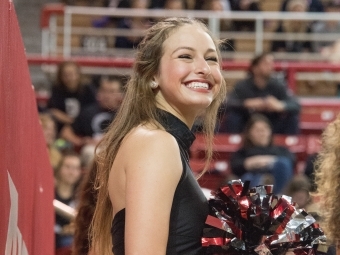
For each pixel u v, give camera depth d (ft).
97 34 40.06
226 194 8.64
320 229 8.84
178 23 8.49
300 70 34.73
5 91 6.52
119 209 7.90
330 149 10.75
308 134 33.96
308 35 39.91
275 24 41.24
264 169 26.86
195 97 8.13
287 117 31.22
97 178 8.77
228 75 39.37
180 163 7.76
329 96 40.78
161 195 7.46
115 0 41.45
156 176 7.49
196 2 39.27
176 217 7.70
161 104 8.37
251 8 39.81
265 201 8.73
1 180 6.30
